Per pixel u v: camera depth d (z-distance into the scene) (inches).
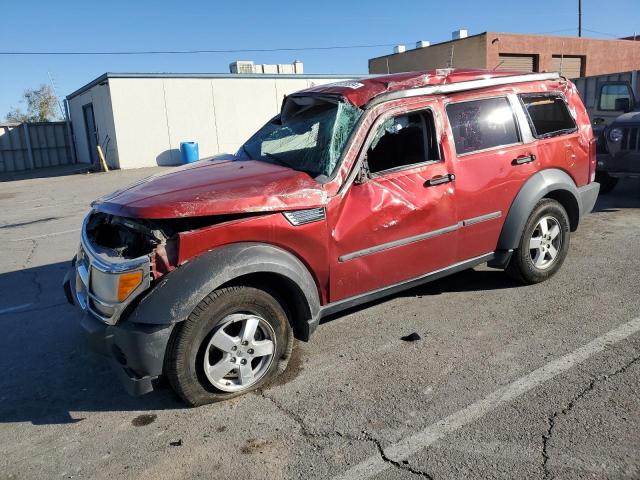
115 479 111.0
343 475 108.0
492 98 183.9
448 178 168.1
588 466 105.6
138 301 126.0
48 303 218.4
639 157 315.3
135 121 887.7
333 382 143.3
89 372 158.6
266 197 135.6
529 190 188.7
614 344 153.5
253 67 1153.4
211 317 128.4
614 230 275.3
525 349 154.6
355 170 151.0
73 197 573.3
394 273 162.9
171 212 126.4
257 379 140.1
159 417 132.4
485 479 104.1
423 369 147.1
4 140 1115.9
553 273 206.1
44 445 124.1
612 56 1371.8
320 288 150.5
